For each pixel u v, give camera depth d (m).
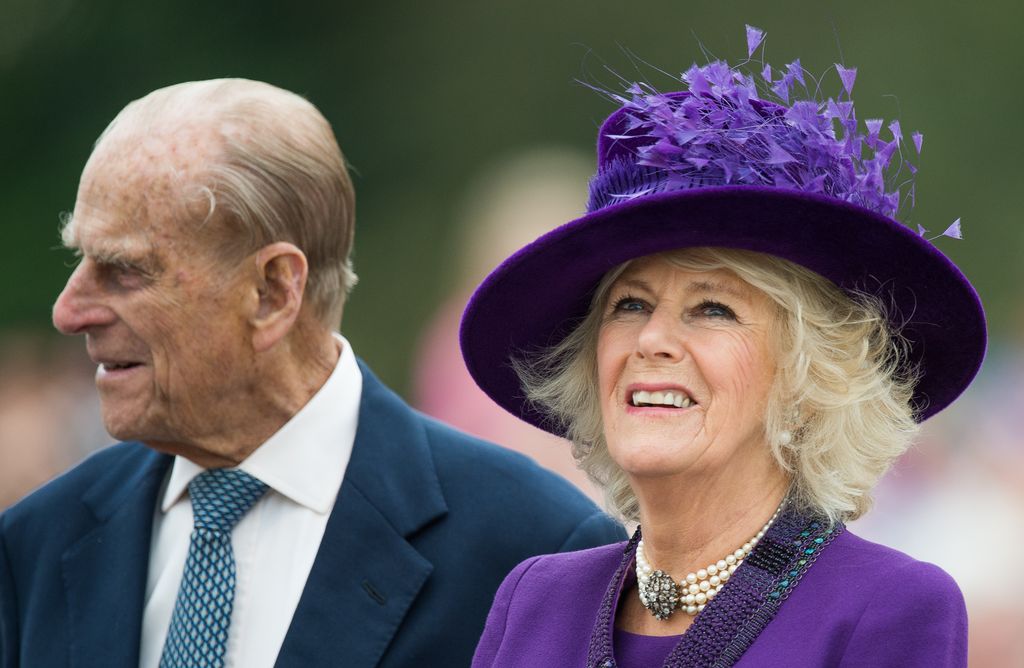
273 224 12.81
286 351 13.18
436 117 54.06
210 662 12.90
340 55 54.38
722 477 10.88
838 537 10.65
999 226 49.75
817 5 51.28
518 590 11.98
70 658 13.29
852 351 10.84
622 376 11.02
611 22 53.06
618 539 13.61
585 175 26.41
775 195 10.32
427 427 14.02
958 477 27.25
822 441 10.76
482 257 25.33
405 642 12.98
